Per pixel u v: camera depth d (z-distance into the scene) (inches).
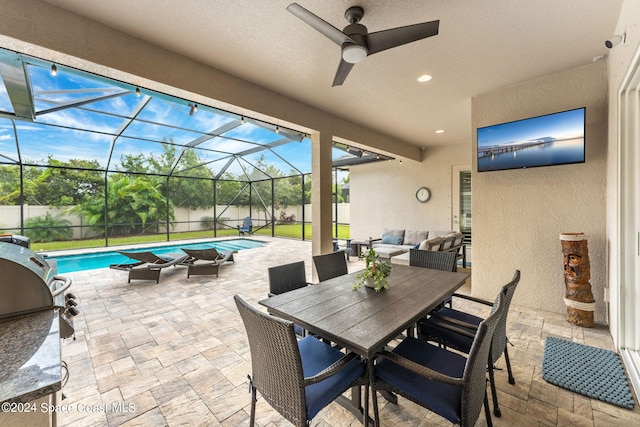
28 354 33.1
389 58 109.0
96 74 95.2
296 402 47.8
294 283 97.8
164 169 368.5
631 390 72.8
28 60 96.1
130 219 378.0
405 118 181.8
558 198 125.4
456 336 75.4
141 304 144.6
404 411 68.1
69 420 65.2
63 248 323.0
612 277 103.7
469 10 82.3
